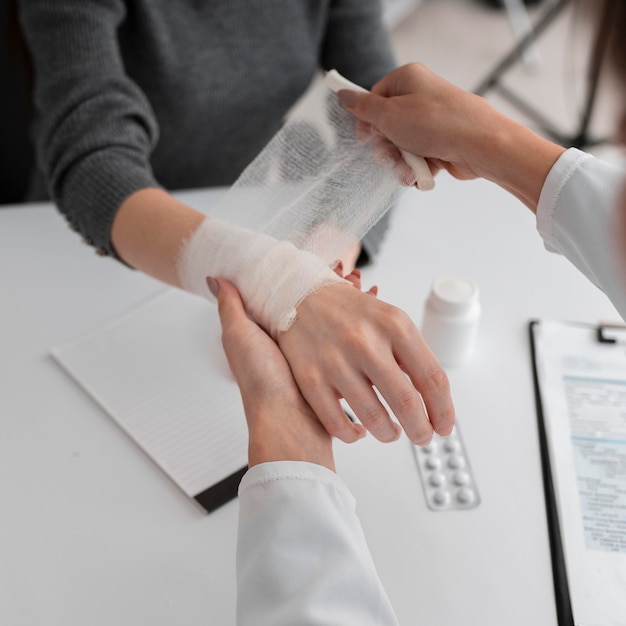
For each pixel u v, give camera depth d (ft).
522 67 7.86
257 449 1.69
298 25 3.43
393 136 2.18
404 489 2.12
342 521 1.59
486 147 2.01
